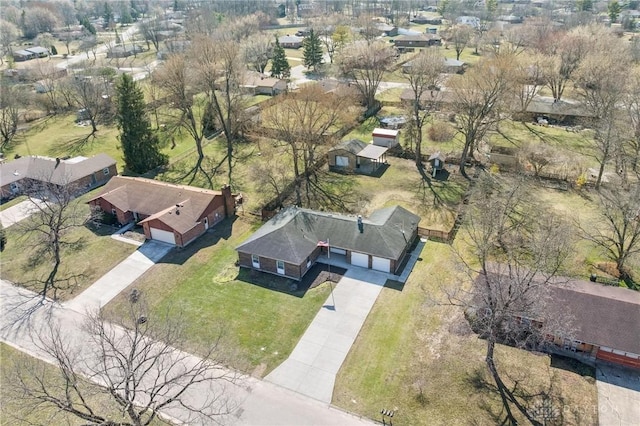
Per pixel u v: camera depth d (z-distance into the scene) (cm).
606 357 3319
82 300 4144
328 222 4666
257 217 5412
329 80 9925
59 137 8281
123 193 5503
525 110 8194
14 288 4334
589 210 5250
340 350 3506
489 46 13512
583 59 8875
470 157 6631
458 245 4716
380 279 4259
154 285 4300
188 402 3142
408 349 3481
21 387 2591
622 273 4162
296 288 4188
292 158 6931
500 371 3250
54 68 11294
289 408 3069
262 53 12594
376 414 3002
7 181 6144
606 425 2855
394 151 7056
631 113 6028
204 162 6988
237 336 3669
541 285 3412
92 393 2923
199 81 7188
